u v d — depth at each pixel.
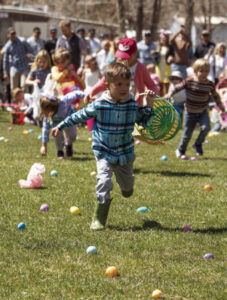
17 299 7.41
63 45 28.28
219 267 8.71
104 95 10.32
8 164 16.88
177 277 8.27
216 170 16.92
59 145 18.25
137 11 50.31
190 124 18.80
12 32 32.50
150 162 18.11
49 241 9.76
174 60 30.69
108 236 10.17
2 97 36.72
